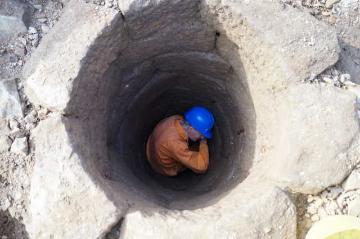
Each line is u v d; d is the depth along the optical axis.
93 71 2.42
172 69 3.12
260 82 2.57
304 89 2.26
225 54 2.80
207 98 3.44
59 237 2.09
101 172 2.39
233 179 2.81
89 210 2.10
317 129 2.17
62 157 2.14
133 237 2.08
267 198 2.09
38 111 2.42
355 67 2.70
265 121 2.62
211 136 3.60
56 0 2.81
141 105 3.37
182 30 2.65
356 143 2.16
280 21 2.34
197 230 2.04
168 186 3.44
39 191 2.12
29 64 2.57
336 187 2.17
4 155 2.38
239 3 2.37
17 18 2.70
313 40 2.33
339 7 2.84
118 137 3.16
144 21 2.48
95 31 2.33
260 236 2.04
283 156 2.19
